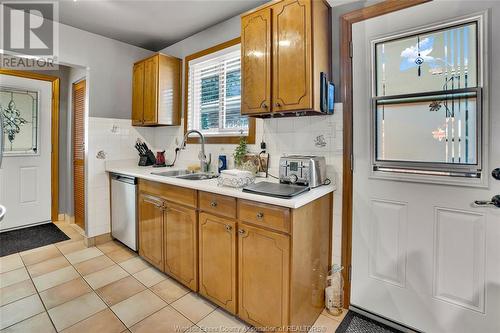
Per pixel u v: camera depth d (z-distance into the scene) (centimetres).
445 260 153
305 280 160
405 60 162
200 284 194
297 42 169
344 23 183
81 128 340
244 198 161
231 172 183
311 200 156
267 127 223
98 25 268
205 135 274
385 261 173
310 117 200
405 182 164
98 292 205
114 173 293
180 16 249
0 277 225
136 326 168
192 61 289
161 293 204
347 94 183
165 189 222
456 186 148
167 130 324
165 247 224
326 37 183
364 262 181
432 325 158
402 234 166
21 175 347
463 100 145
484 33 137
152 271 238
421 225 159
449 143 149
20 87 340
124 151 315
